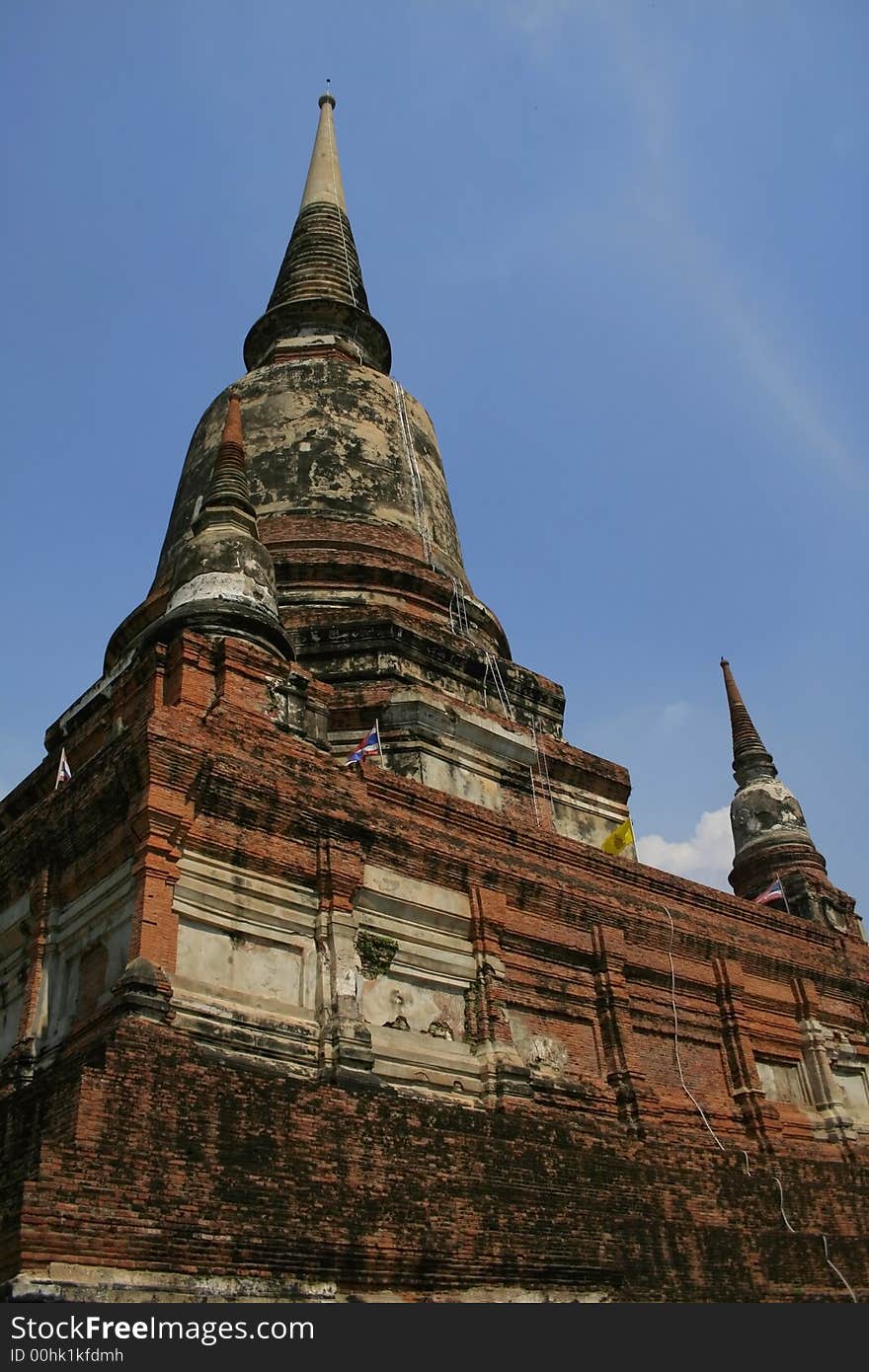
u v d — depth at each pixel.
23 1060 17.53
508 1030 20.36
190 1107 14.77
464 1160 17.05
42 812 19.98
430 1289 15.62
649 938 24.19
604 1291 17.55
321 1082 17.17
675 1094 22.83
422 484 34.25
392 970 19.66
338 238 41.75
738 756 39.16
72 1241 12.83
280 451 32.91
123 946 17.11
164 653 21.06
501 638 33.16
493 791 27.72
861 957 29.50
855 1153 25.00
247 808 18.66
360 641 28.33
